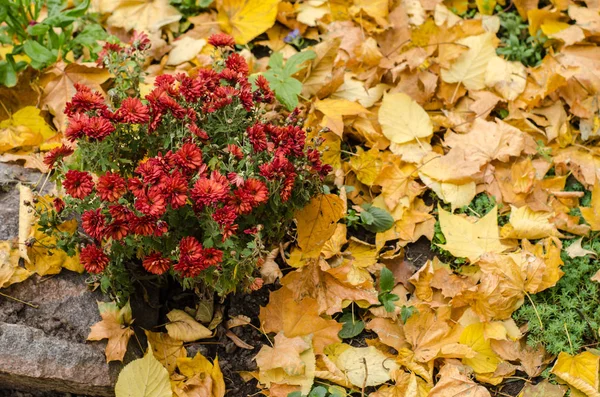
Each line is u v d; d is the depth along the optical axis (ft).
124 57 6.53
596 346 6.47
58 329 6.17
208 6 8.03
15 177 6.72
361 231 7.03
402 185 7.08
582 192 7.11
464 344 6.37
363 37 7.88
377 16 7.96
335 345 6.49
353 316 6.59
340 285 6.57
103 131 5.82
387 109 7.32
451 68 7.70
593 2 8.11
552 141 7.45
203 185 5.74
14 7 7.28
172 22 7.90
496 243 6.79
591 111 7.56
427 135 7.29
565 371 6.29
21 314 6.20
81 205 5.98
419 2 8.16
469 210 7.06
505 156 7.17
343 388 6.31
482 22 8.05
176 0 7.98
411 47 7.88
